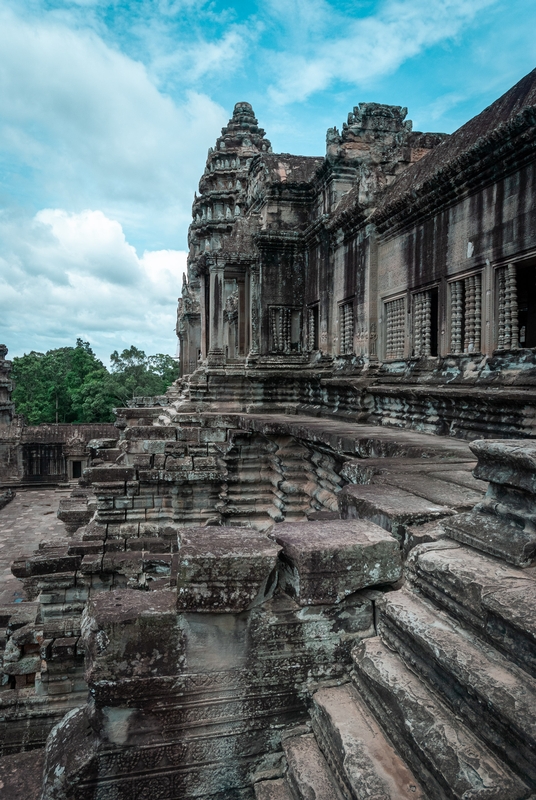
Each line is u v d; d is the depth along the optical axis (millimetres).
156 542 11867
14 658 10234
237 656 3652
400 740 3016
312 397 14562
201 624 3582
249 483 12500
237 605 3562
